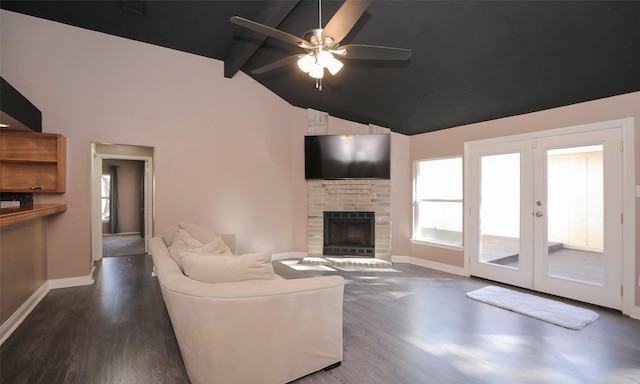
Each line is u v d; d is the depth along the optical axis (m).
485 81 3.57
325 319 2.06
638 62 2.71
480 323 2.84
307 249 5.66
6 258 2.62
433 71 3.70
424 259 5.16
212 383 1.77
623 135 3.08
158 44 4.50
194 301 1.74
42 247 3.61
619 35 2.56
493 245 4.23
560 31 2.71
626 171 3.08
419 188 5.37
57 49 3.89
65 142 3.92
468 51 3.25
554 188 3.62
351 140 5.41
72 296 3.55
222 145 5.05
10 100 2.79
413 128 5.14
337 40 2.57
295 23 3.63
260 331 1.83
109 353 2.28
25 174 3.72
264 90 5.48
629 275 3.06
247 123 5.28
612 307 3.16
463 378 1.99
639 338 2.56
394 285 4.03
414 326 2.77
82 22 3.92
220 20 3.85
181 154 4.71
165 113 4.59
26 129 3.44
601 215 3.28
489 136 4.23
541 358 2.24
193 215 4.80
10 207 3.18
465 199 4.52
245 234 5.26
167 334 2.60
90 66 4.08
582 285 3.38
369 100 4.76
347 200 5.50
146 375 2.01
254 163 5.36
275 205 5.59
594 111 3.28
